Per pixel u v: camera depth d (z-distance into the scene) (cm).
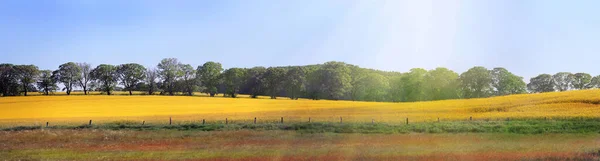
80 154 2475
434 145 2752
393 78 12181
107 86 12231
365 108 6844
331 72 11644
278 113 6116
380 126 4016
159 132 3716
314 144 2856
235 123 4494
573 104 5697
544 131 3606
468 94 10825
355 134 3516
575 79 12062
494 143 2825
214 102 9362
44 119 5469
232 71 12569
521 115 4881
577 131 3600
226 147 2722
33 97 10362
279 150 2544
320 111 6400
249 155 2356
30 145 2933
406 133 3578
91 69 12244
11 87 10844
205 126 4159
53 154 2491
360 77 11906
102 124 4472
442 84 10788
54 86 11681
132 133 3644
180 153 2469
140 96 11106
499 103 6350
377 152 2423
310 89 12025
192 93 13100
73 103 8781
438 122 4444
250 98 11538
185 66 12888
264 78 12419
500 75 10725
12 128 4134
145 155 2408
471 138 3164
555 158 2181
